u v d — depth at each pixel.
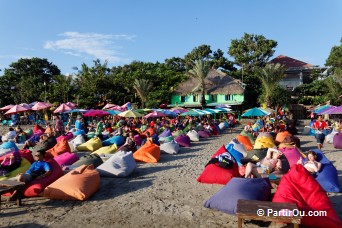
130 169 10.23
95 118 37.25
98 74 48.94
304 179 6.02
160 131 22.69
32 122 37.38
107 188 8.73
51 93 52.34
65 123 33.28
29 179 7.79
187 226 5.96
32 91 56.69
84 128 22.77
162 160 13.10
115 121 28.41
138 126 24.44
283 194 5.86
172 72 53.62
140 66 60.28
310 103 46.66
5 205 7.24
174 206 7.14
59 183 7.72
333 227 5.38
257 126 21.42
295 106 43.19
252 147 14.61
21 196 7.43
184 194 8.07
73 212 6.82
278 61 63.75
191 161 12.80
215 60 61.50
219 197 6.76
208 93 47.12
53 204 7.32
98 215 6.63
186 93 47.69
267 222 5.95
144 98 46.53
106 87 47.88
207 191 8.29
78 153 14.88
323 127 21.19
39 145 15.12
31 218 6.46
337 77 40.78
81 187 7.68
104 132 20.62
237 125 33.22
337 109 20.22
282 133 15.32
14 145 15.22
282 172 8.23
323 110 23.30
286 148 10.82
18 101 57.53
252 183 6.82
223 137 22.12
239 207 5.10
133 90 49.25
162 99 47.44
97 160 10.96
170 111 28.83
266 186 6.81
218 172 8.96
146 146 13.04
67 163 11.41
